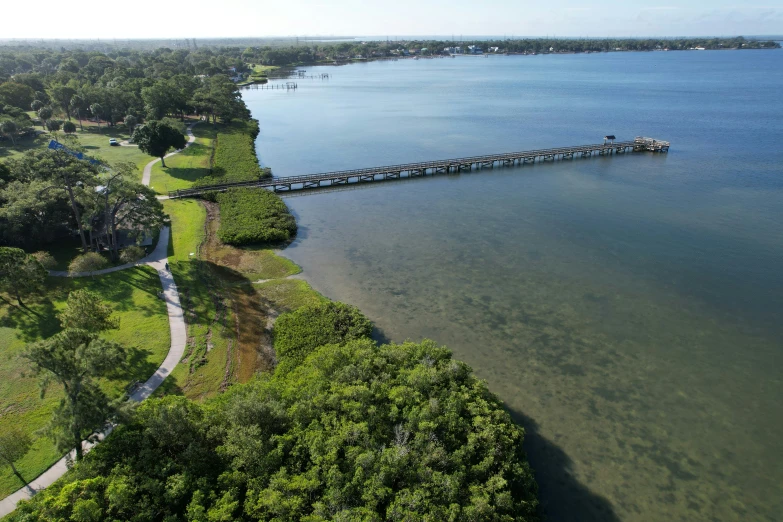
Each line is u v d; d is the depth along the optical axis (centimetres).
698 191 8838
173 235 6744
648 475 3384
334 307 4872
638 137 12256
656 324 4994
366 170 9688
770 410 3931
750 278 5806
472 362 4444
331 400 3133
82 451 2970
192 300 5169
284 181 9050
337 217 7875
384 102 19638
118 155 10444
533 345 4688
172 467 2691
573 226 7412
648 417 3866
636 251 6538
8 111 11875
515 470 2909
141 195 6544
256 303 5294
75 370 2855
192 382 3991
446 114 16988
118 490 2409
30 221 5969
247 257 6356
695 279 5809
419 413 3081
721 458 3519
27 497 2884
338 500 2488
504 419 3291
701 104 17912
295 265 6197
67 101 13275
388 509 2433
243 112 14812
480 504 2497
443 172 10419
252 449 2736
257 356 4422
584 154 11719
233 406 3020
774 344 4678
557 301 5416
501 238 7025
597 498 3212
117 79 15712
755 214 7694
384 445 2847
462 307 5306
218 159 10312
